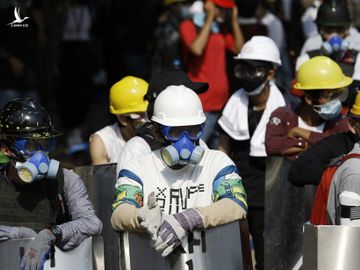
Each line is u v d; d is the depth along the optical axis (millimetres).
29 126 9922
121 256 9617
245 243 9758
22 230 9773
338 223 10133
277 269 12344
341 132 11539
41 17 22562
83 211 10070
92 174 12008
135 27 24562
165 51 19531
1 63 22375
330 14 15188
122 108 13188
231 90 17672
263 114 13336
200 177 9898
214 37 17688
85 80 24031
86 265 9875
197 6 18031
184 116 9688
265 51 13367
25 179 9719
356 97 10578
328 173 10461
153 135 10891
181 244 9422
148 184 9898
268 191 12414
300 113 12977
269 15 20578
